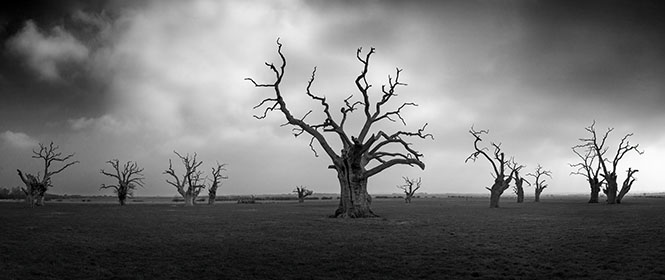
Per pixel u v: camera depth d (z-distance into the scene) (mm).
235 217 37812
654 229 23641
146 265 13617
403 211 48875
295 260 14500
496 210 50219
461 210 51031
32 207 60094
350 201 37156
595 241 18859
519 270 12742
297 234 22641
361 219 34531
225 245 18188
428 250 16672
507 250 16562
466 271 12664
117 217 37125
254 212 47875
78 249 16938
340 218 35906
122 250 16703
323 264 13789
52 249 16906
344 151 37812
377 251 16469
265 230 24938
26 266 13391
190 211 50250
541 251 16219
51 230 24344
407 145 37156
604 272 12258
